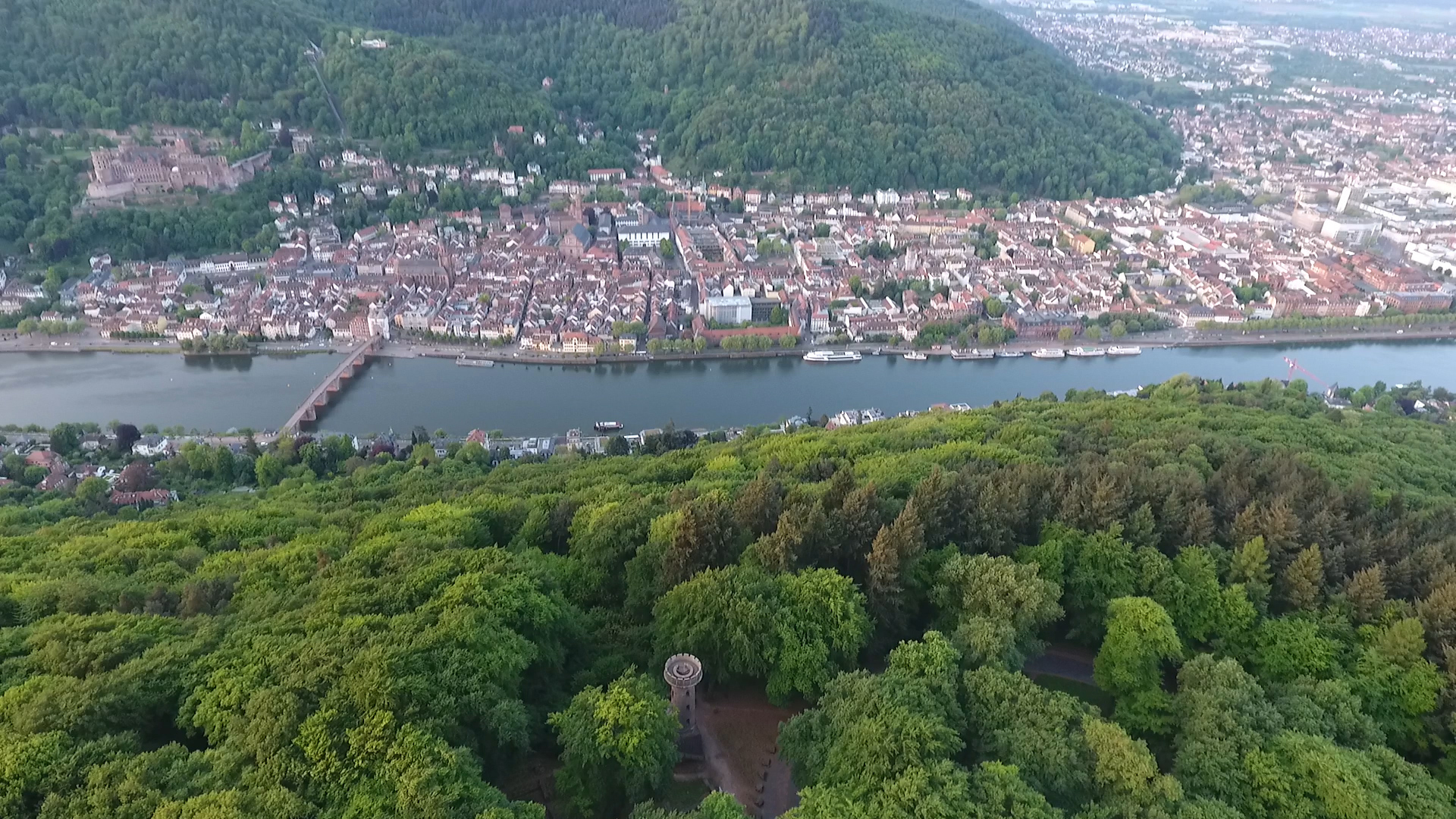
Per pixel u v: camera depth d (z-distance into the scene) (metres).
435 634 142.00
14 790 115.69
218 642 152.00
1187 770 132.12
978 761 134.50
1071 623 182.88
